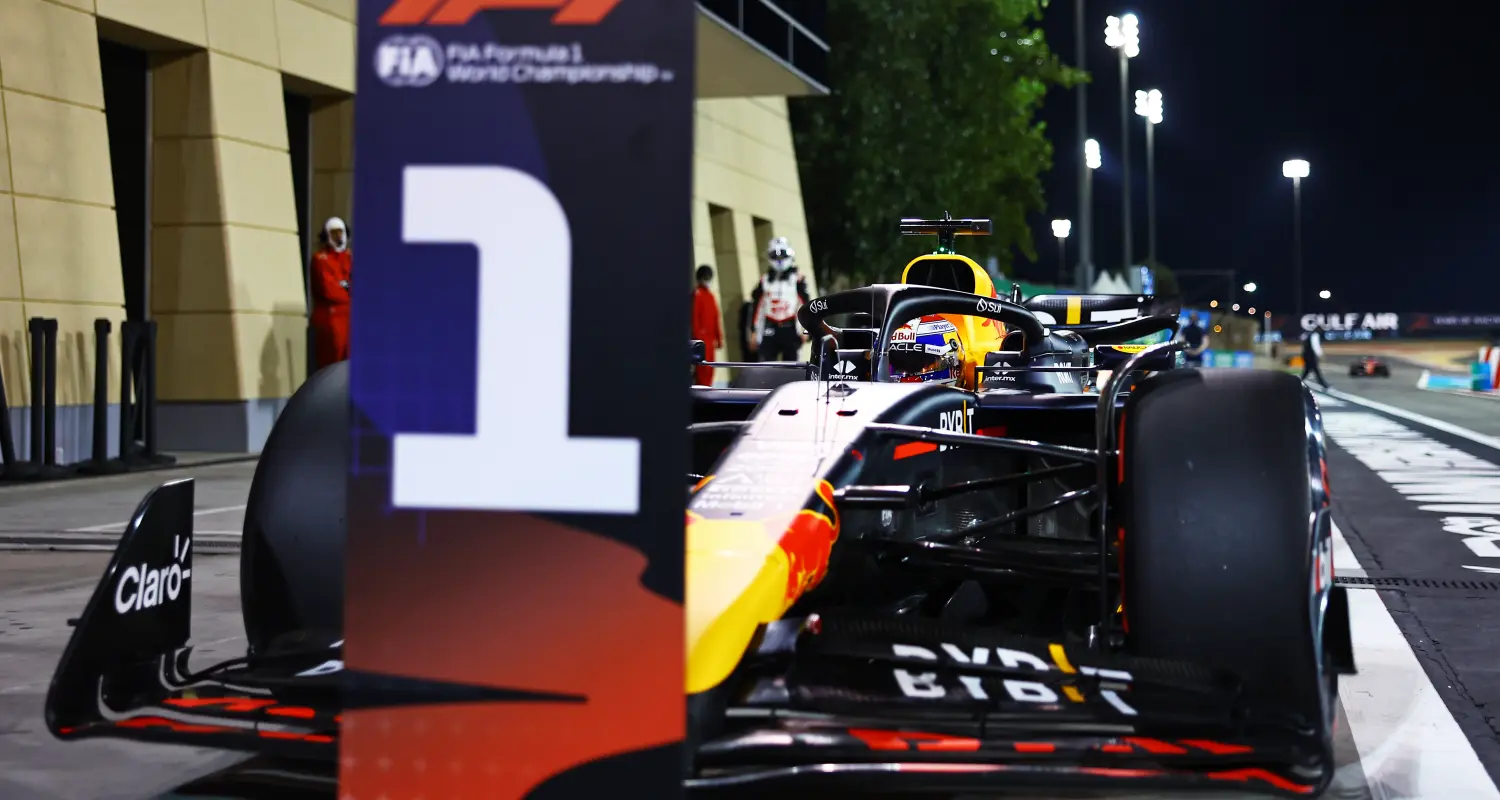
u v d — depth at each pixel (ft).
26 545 21.63
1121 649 9.66
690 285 5.42
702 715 7.17
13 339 32.53
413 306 5.54
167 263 39.47
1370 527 24.71
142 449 34.81
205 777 9.96
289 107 46.06
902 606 11.30
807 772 6.91
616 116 5.41
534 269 5.48
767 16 60.80
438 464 5.58
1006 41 111.14
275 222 41.47
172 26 37.52
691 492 9.50
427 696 5.62
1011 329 17.19
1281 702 8.43
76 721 7.64
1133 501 8.95
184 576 8.77
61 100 34.17
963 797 9.17
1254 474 8.75
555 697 5.56
